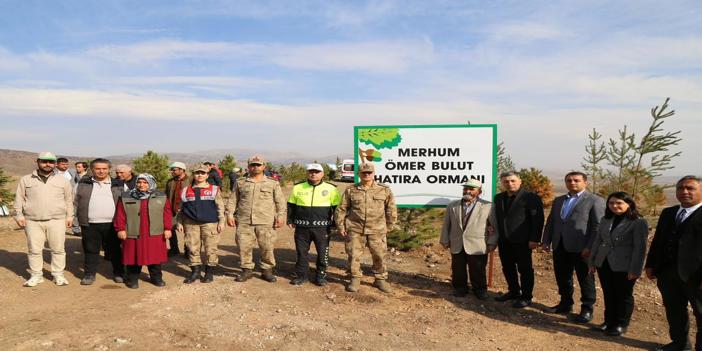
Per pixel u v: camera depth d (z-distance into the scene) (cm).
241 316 532
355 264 653
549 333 518
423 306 604
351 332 494
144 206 624
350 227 655
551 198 1612
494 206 643
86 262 643
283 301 596
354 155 781
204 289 635
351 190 659
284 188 2875
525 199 613
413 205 767
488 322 548
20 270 699
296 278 687
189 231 669
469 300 643
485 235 643
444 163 756
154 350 430
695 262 432
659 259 471
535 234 601
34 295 585
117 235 645
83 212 635
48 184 619
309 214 667
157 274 648
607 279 515
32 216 614
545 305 630
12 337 449
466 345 471
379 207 652
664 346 471
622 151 912
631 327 546
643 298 667
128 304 565
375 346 458
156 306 561
